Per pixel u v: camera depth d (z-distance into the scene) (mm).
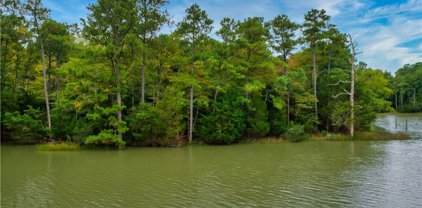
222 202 13164
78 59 30391
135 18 27891
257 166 20406
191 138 31391
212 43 32969
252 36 34625
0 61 31734
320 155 24297
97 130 28828
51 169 19719
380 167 19391
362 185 15414
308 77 42062
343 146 29016
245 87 31531
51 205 12922
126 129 27328
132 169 19703
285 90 34938
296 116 36250
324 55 44625
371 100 38625
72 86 28562
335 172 18297
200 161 22281
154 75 31812
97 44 28297
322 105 37781
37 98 32656
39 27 29109
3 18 30047
